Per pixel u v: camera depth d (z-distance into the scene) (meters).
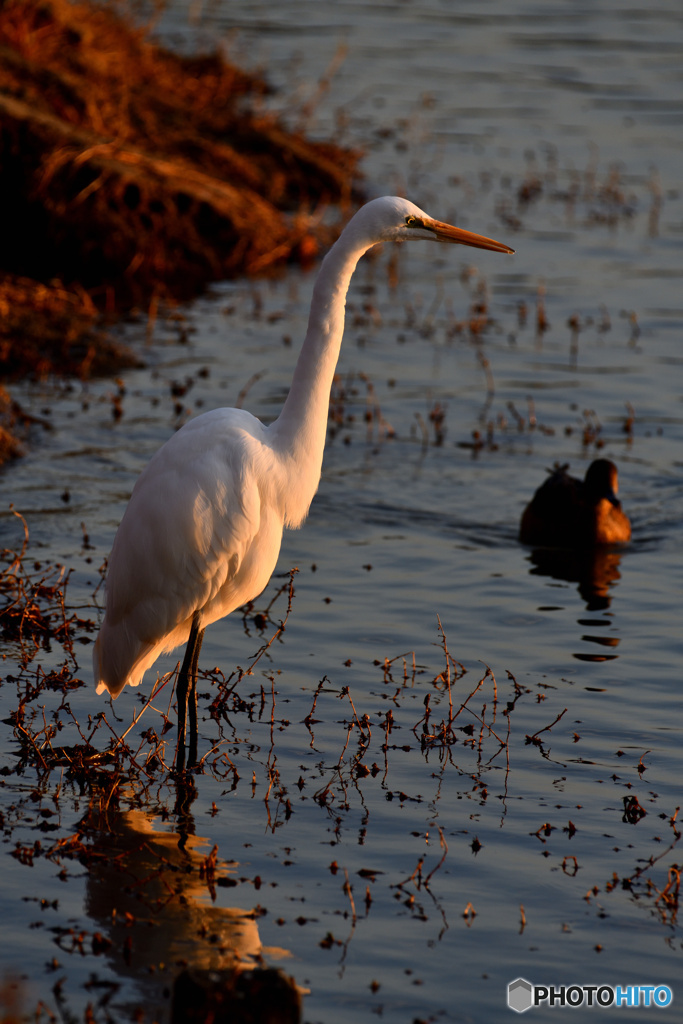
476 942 7.03
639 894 7.53
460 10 50.81
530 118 36.22
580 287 23.52
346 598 12.09
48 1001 6.41
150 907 7.26
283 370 18.78
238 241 25.06
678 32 47.56
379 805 8.48
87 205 23.45
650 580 12.71
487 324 21.50
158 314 21.55
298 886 7.53
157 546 8.90
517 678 10.45
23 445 15.45
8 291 20.14
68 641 10.84
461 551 13.40
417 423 17.11
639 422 17.19
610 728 9.60
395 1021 6.32
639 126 35.69
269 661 10.73
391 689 10.22
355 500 14.65
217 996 6.29
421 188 29.72
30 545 12.69
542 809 8.46
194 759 9.04
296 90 37.28
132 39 32.38
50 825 8.11
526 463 15.90
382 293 23.34
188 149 27.95
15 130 23.38
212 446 8.98
